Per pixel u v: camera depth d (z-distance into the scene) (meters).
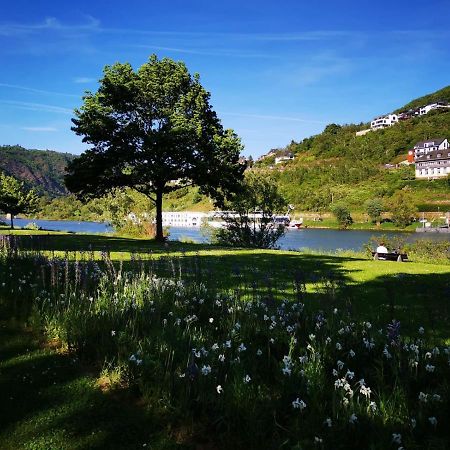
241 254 19.92
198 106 28.72
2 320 6.45
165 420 3.88
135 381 4.42
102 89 29.09
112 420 3.86
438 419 3.55
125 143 28.80
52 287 7.32
